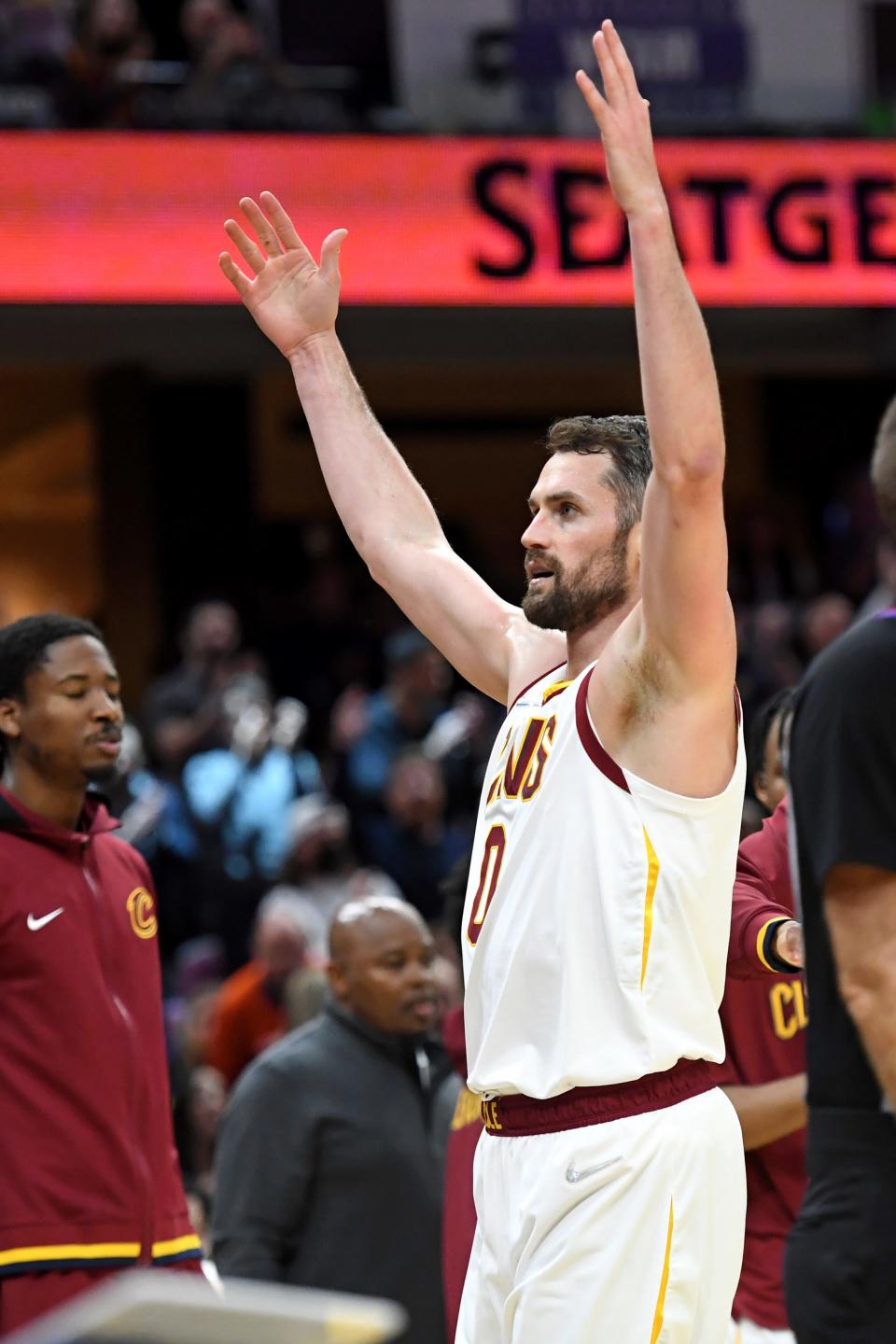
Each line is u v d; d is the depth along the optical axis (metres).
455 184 26.69
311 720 30.62
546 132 27.36
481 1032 7.38
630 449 7.53
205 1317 3.05
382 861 23.92
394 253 26.44
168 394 33.56
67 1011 9.06
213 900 23.16
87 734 9.41
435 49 27.59
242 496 33.75
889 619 6.39
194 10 26.62
